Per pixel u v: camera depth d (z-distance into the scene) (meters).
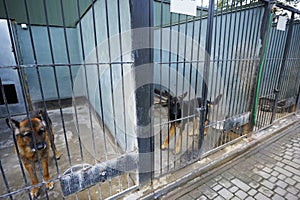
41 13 5.02
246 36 2.21
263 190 1.79
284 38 2.73
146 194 1.67
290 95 3.45
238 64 2.30
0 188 1.85
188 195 1.74
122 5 1.66
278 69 2.86
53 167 2.20
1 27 3.04
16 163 2.29
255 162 2.24
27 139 1.69
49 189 1.83
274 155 2.38
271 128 3.04
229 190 1.79
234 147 2.45
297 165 2.17
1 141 2.90
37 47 5.08
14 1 4.64
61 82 5.47
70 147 2.68
